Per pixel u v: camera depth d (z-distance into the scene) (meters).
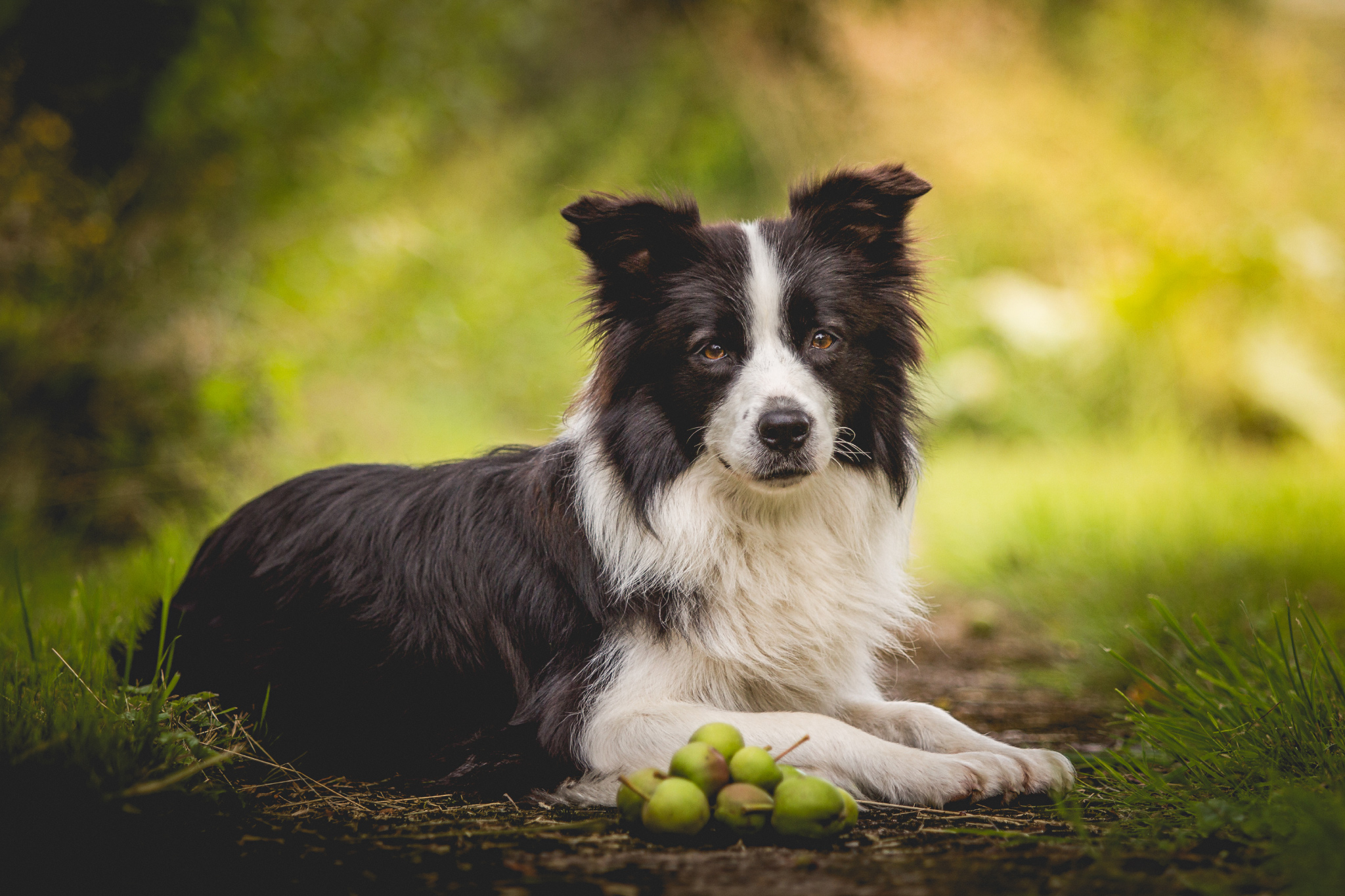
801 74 14.68
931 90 13.39
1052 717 4.28
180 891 2.33
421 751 3.40
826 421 3.46
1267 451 11.25
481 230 12.73
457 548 3.55
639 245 3.64
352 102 8.52
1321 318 11.92
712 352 3.50
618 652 3.34
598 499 3.47
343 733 3.47
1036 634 5.98
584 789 3.13
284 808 3.01
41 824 2.54
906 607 3.84
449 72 9.52
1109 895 2.23
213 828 2.76
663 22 16.45
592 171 15.11
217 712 3.42
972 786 2.96
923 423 4.67
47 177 6.84
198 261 7.75
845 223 3.77
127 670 3.76
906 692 4.80
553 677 3.37
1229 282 11.76
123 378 7.11
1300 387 11.42
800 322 3.53
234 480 7.45
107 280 7.19
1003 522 7.98
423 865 2.49
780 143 14.77
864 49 13.67
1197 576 6.09
